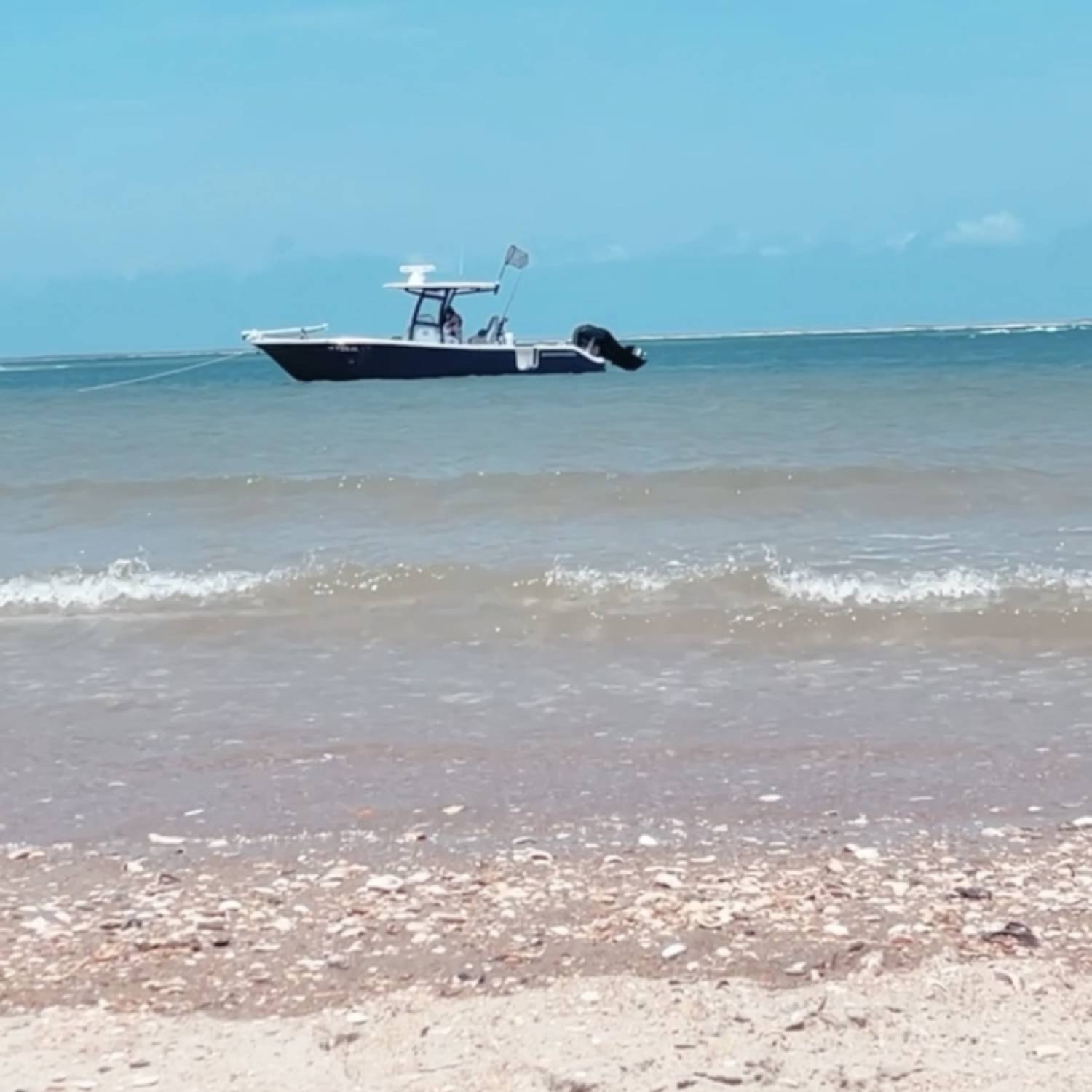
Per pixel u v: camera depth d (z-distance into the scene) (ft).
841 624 39.73
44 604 44.11
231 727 31.78
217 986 18.57
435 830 24.91
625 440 84.33
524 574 45.21
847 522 54.95
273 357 167.63
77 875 23.04
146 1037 16.80
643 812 25.64
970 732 30.19
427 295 172.14
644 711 32.37
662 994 17.71
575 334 184.14
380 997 18.02
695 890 21.70
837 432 84.33
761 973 18.63
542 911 20.98
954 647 37.58
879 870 22.44
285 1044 16.49
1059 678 34.40
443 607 42.73
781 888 21.71
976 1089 14.83
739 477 62.69
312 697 34.17
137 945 20.02
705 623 40.24
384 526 56.44
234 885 22.40
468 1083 15.24
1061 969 18.37
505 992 18.19
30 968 19.24
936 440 78.02
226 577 46.14
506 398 132.05
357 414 115.65
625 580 44.19
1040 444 74.13
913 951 19.17
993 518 55.01
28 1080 15.51
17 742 30.94
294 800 26.73
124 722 32.30
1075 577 43.50
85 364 523.70
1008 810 25.35
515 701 33.50
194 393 160.97
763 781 27.27
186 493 64.13
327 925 20.66
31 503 63.05
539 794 26.76
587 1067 15.49
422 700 33.76
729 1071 15.31
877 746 29.37
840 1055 15.74
